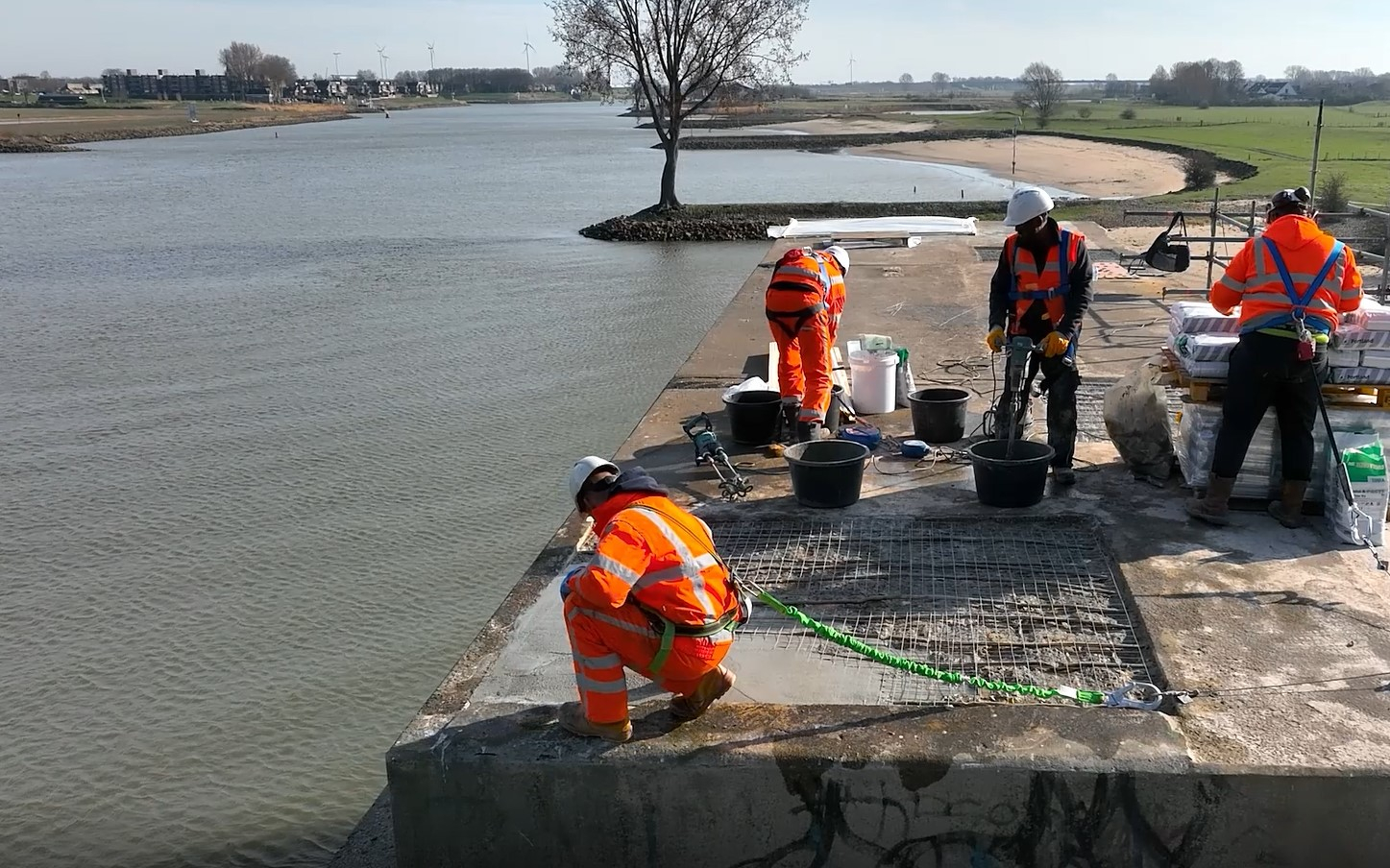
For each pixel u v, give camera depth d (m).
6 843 5.31
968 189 38.44
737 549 5.30
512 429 11.37
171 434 11.45
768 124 96.75
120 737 6.12
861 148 65.06
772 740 3.69
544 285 21.12
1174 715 3.71
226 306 18.78
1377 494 4.95
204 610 7.54
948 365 8.63
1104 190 36.69
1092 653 4.30
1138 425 5.70
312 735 6.11
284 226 31.20
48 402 12.69
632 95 36.84
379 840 5.22
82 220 33.03
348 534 8.73
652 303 18.89
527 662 4.45
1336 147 42.59
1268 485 5.30
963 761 3.50
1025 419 6.21
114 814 5.50
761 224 29.70
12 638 7.21
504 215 33.94
